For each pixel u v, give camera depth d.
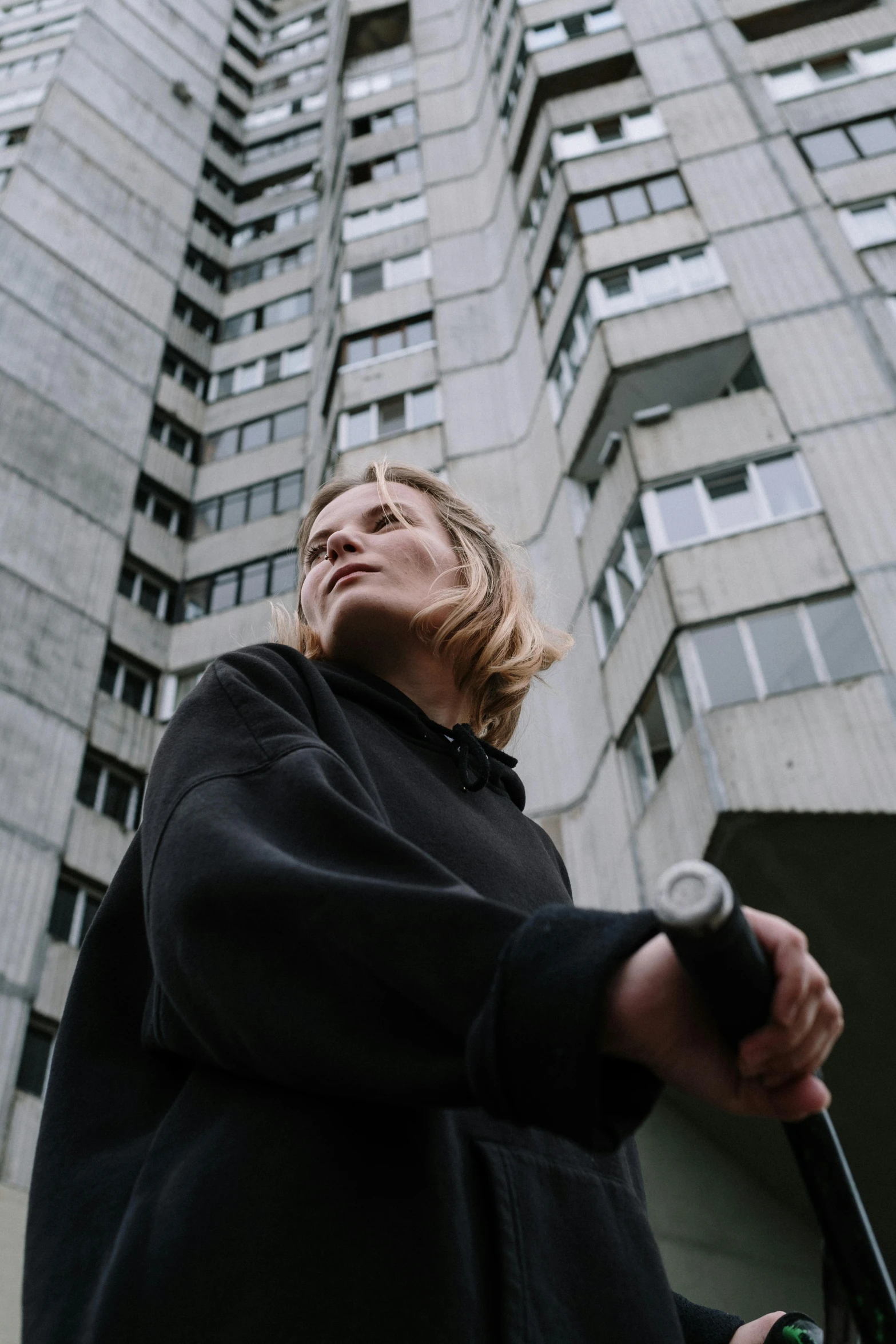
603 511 12.49
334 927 0.83
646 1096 0.73
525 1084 0.71
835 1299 0.82
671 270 14.00
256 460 24.33
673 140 15.72
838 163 14.44
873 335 12.04
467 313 19.72
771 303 12.94
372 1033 0.82
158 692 20.34
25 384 21.72
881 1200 9.65
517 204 18.88
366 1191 0.90
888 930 8.70
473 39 24.88
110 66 29.70
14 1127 13.74
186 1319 0.83
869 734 8.73
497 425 17.19
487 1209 1.01
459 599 1.73
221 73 33.91
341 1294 0.85
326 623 1.70
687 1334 1.45
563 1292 1.00
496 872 1.34
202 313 27.58
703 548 10.69
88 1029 1.16
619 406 13.43
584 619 12.53
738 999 0.67
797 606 9.94
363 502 1.89
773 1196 10.00
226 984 0.88
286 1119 0.93
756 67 16.28
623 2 18.58
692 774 9.38
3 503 19.81
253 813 1.01
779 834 8.70
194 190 29.61
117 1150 1.04
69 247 24.88
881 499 10.40
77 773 17.88
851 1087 9.44
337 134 27.55
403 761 1.42
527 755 12.67
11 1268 4.34
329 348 21.97
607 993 0.72
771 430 11.44
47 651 18.81
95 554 20.80
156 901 0.96
